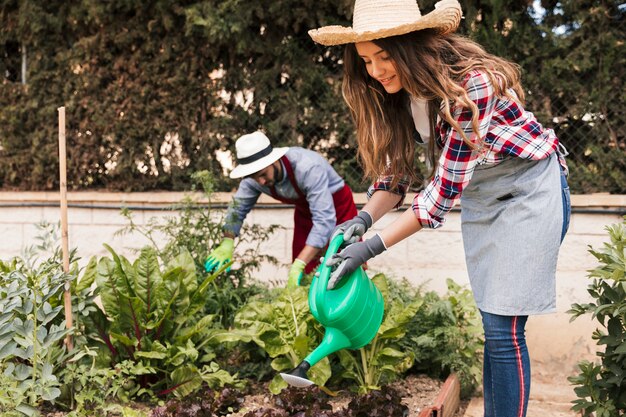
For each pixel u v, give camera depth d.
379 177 2.91
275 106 4.95
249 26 4.87
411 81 2.42
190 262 3.66
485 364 2.85
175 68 5.01
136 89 5.04
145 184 5.18
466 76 2.41
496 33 4.47
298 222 4.32
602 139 4.50
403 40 2.41
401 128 2.77
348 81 2.71
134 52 5.05
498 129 2.54
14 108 5.23
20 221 5.33
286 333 3.57
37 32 5.12
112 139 5.11
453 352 3.82
